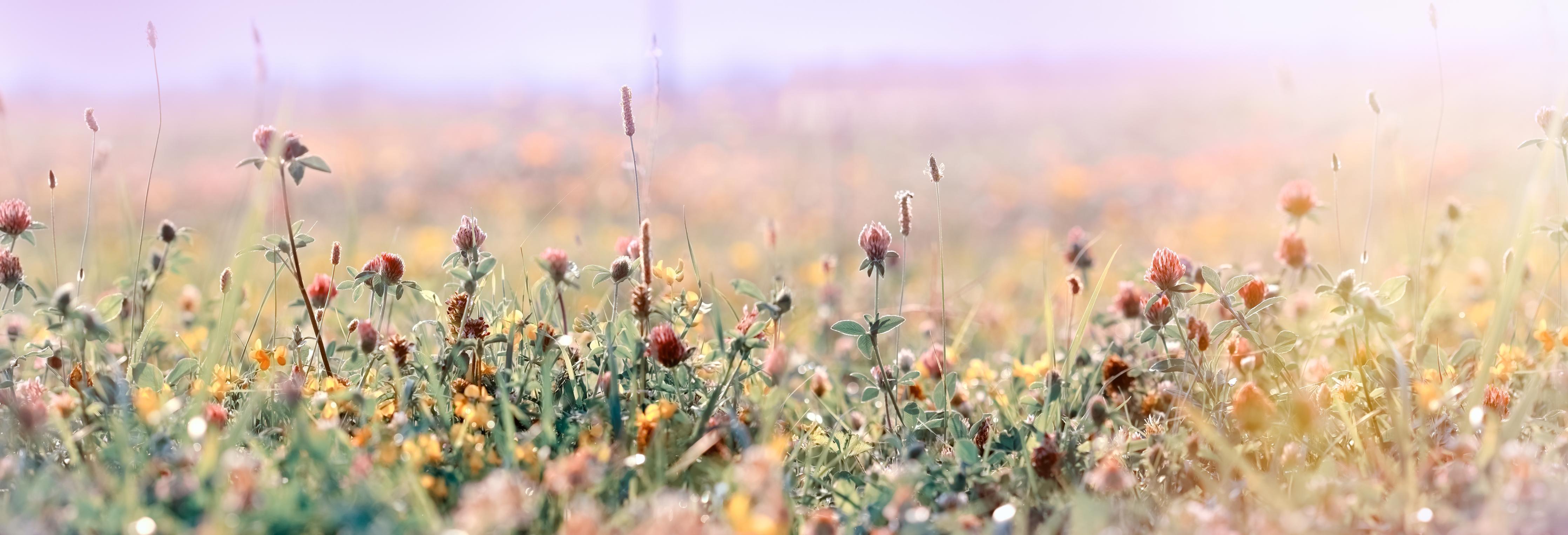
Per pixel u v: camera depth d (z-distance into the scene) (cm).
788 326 384
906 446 239
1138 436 240
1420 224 632
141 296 297
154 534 161
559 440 221
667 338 226
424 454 198
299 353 277
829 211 1061
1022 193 1247
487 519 157
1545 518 169
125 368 261
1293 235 292
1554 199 362
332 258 260
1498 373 255
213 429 196
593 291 544
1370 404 237
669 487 209
